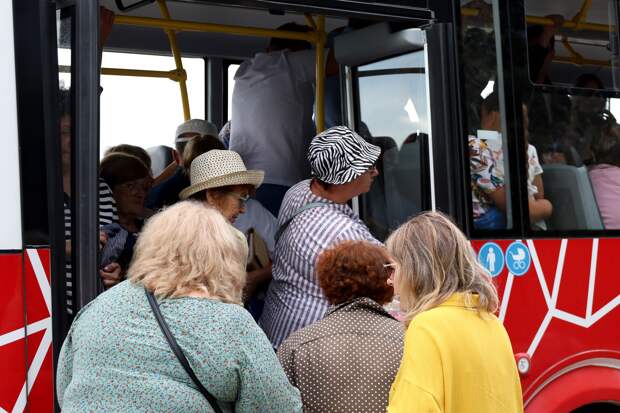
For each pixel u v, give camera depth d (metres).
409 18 4.18
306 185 4.29
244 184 4.27
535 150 4.46
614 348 4.57
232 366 2.74
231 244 2.88
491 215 4.32
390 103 4.40
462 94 4.28
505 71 4.41
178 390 2.70
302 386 3.40
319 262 3.60
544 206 4.46
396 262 3.15
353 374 3.39
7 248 3.27
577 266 4.52
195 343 2.73
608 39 4.72
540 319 4.40
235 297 2.89
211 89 5.76
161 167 5.37
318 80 5.10
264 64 5.21
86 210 3.33
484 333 3.04
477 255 4.25
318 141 4.14
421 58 4.27
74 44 3.37
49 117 3.37
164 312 2.76
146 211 4.47
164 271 2.81
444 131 4.24
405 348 3.00
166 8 5.00
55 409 3.29
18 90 3.36
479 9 4.36
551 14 4.57
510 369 3.09
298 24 5.34
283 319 4.13
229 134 5.64
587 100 4.63
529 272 4.39
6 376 3.22
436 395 2.90
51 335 3.30
